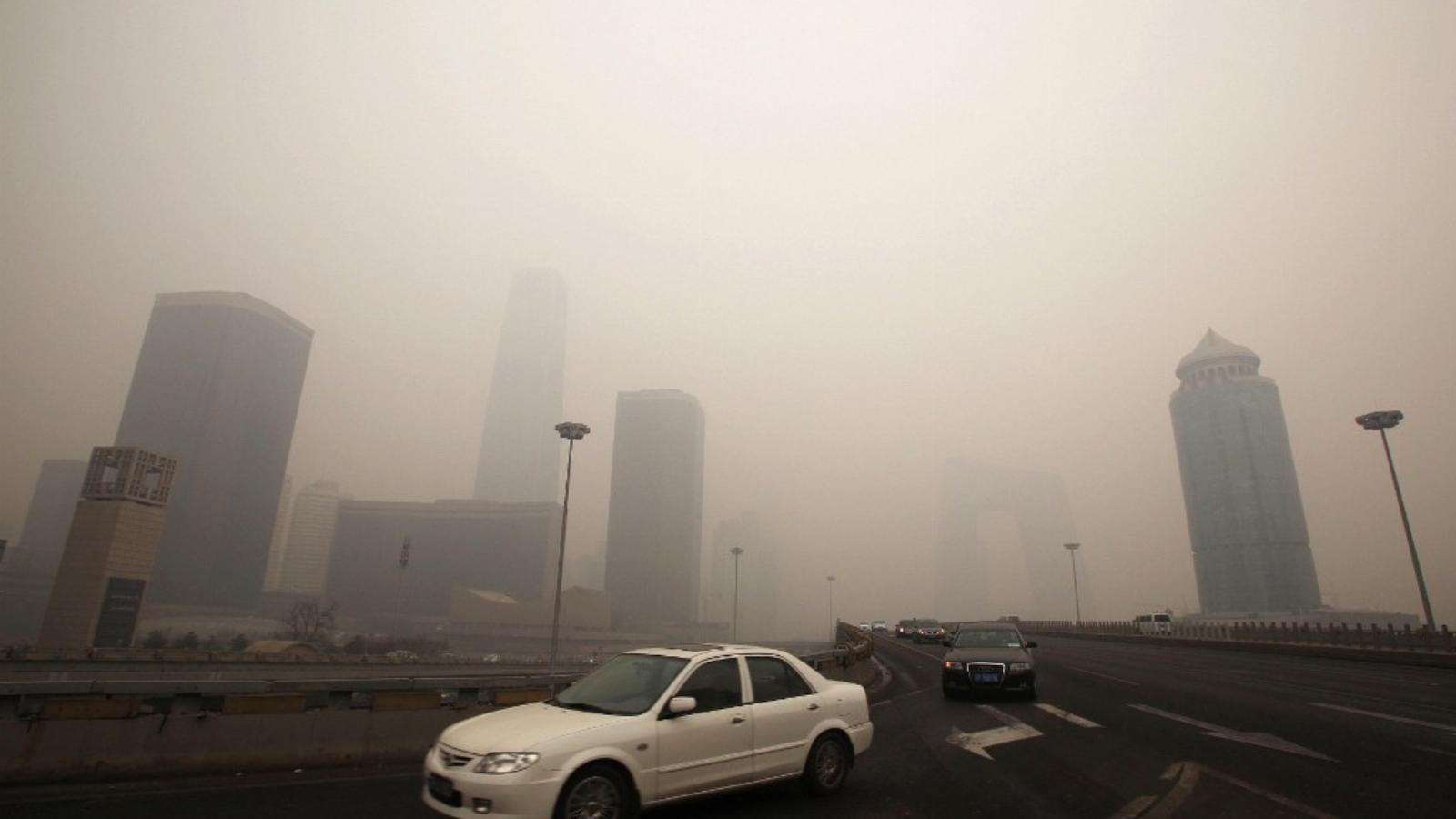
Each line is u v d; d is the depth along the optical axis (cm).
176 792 812
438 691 1080
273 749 943
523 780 595
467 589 16438
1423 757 962
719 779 714
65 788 812
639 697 725
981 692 1623
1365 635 3027
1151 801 777
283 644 6594
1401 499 3312
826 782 811
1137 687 1847
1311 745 1048
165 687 933
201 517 17150
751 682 779
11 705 841
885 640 6069
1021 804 771
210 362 18112
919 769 940
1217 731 1177
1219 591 19025
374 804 773
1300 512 18775
